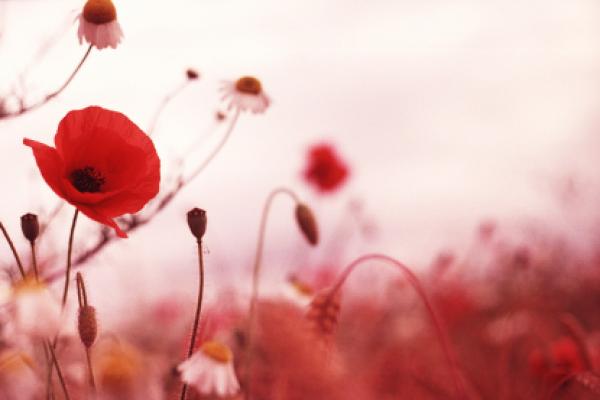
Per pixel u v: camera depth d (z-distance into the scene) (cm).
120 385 101
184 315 156
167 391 98
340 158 171
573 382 111
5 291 85
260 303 112
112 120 90
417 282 107
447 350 109
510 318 130
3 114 94
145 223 102
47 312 84
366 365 136
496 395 125
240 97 107
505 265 198
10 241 85
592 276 199
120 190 88
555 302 176
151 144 91
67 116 89
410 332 169
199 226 87
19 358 97
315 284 178
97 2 95
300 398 110
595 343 131
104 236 101
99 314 87
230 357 91
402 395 124
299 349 109
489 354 142
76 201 87
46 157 87
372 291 196
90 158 90
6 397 97
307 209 105
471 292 194
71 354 98
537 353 120
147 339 145
